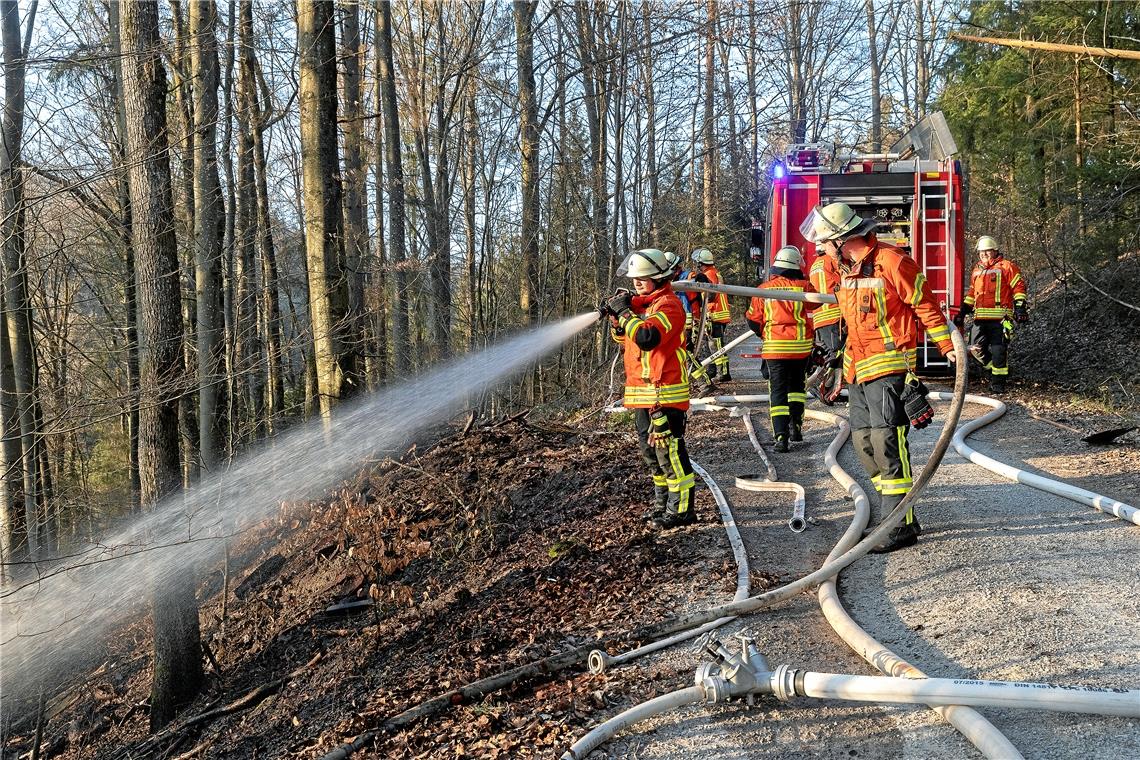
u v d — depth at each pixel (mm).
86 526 11297
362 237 10812
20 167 7348
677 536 5695
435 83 16281
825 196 10375
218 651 8117
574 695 3803
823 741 3168
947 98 19422
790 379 7789
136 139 7191
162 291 7254
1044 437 7637
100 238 11438
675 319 5586
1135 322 13273
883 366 4957
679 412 5738
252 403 13094
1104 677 3299
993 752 2811
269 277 14898
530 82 15117
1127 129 12680
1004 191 18969
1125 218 13734
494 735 3625
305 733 5285
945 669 3535
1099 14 13406
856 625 3910
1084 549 4684
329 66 8703
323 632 7211
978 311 10383
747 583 4625
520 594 5566
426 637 5691
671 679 3775
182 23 11773
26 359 9852
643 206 19234
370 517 7633
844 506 6035
